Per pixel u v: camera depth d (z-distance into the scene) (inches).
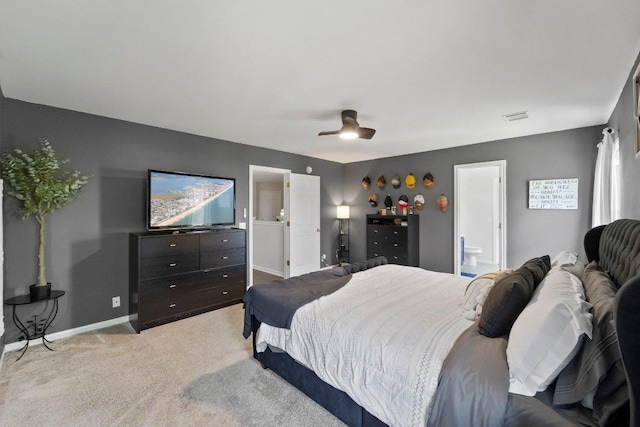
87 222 127.5
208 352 106.9
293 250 218.5
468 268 253.0
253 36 72.0
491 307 61.7
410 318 70.9
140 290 125.9
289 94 107.8
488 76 93.4
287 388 85.0
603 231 89.7
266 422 71.4
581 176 150.1
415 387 53.0
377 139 174.7
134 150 141.3
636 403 29.1
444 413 48.1
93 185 129.0
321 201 241.3
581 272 79.5
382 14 63.5
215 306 151.6
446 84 99.3
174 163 154.9
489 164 178.9
